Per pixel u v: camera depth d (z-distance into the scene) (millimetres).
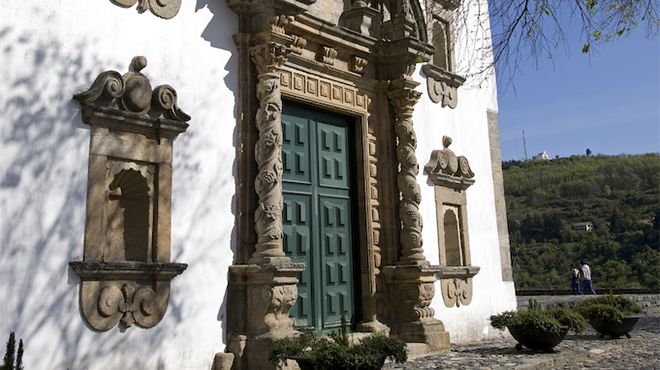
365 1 12016
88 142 7309
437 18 14031
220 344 8344
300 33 10242
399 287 11219
